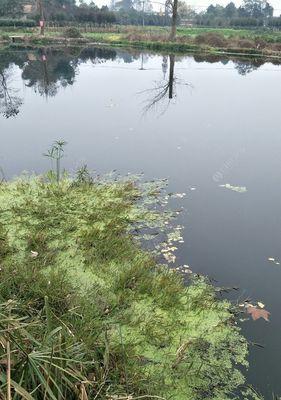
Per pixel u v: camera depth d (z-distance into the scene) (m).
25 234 5.58
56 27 42.50
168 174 8.44
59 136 10.91
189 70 23.08
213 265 5.37
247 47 30.31
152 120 12.85
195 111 14.06
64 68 22.66
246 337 4.16
